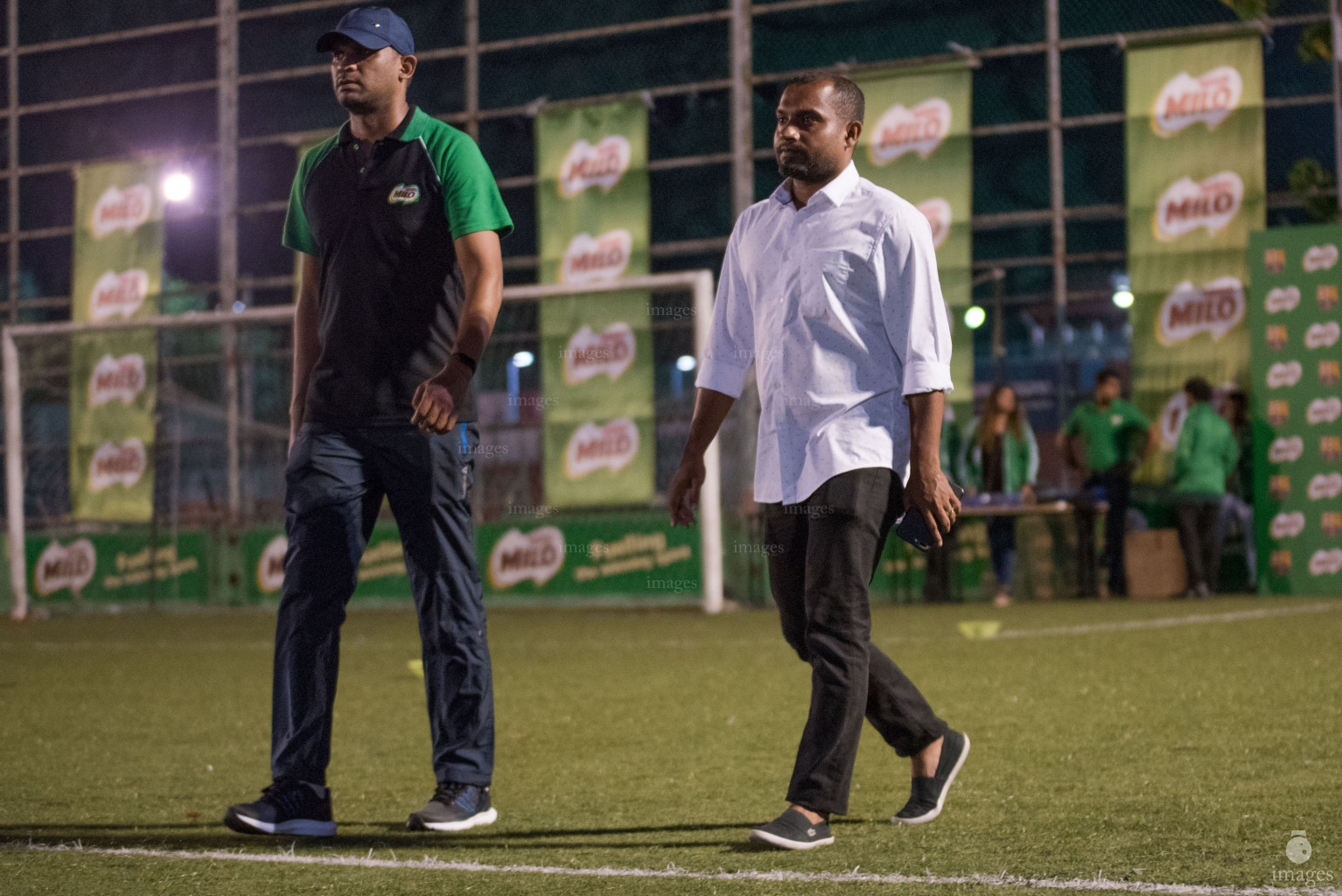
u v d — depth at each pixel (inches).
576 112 992.9
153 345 967.6
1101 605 796.6
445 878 195.9
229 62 1112.2
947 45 1000.2
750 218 234.1
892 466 217.3
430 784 293.4
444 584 243.3
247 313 911.7
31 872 204.1
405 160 243.6
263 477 1021.8
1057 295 975.6
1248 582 874.1
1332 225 815.1
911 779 257.6
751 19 1026.1
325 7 1119.6
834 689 213.3
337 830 240.1
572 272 988.6
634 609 856.9
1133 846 208.2
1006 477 853.2
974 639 590.9
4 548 992.9
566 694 446.6
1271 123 964.6
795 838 210.4
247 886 193.6
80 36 1192.8
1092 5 978.7
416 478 241.1
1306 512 816.9
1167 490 890.7
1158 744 310.2
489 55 1098.7
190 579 956.6
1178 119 892.6
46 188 1193.4
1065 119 977.5
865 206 219.9
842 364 218.5
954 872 192.4
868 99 930.1
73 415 981.2
